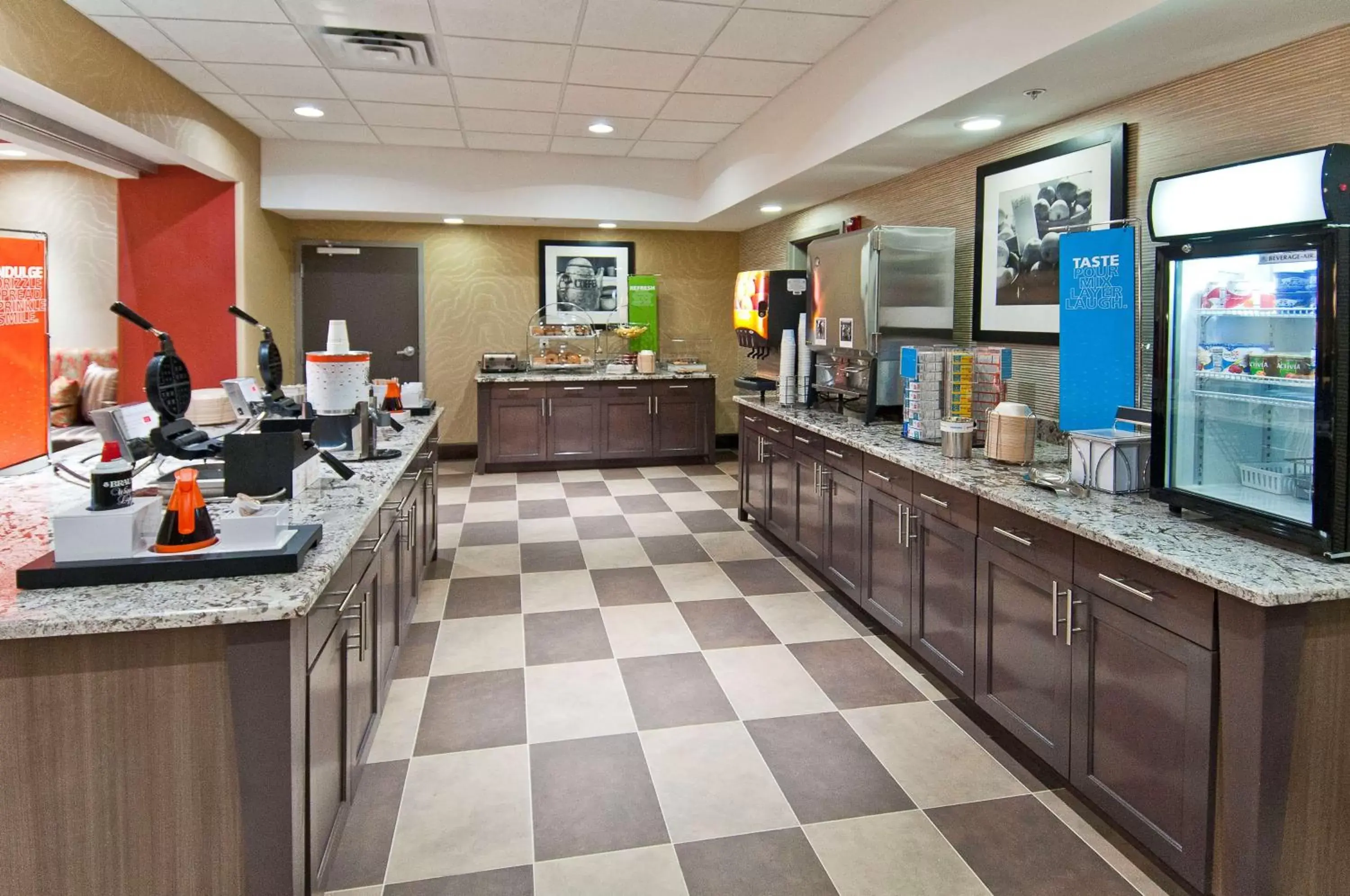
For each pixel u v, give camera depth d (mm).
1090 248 2654
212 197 5555
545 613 3730
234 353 5621
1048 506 2270
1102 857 2031
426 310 7414
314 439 3051
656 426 7270
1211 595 1704
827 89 4184
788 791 2322
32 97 3492
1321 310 1692
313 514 2180
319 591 1665
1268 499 1938
